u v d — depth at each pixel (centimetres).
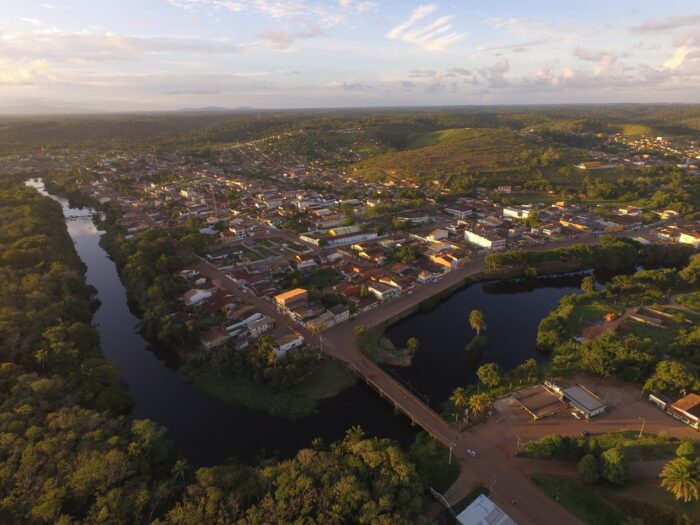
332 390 11562
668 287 16638
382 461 7919
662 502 7588
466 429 9806
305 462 7962
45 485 7094
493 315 15875
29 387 9438
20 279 15162
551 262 19850
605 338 12119
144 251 19325
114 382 11150
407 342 13875
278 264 19838
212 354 12388
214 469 7819
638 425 9794
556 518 7606
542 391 10850
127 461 7756
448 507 7812
